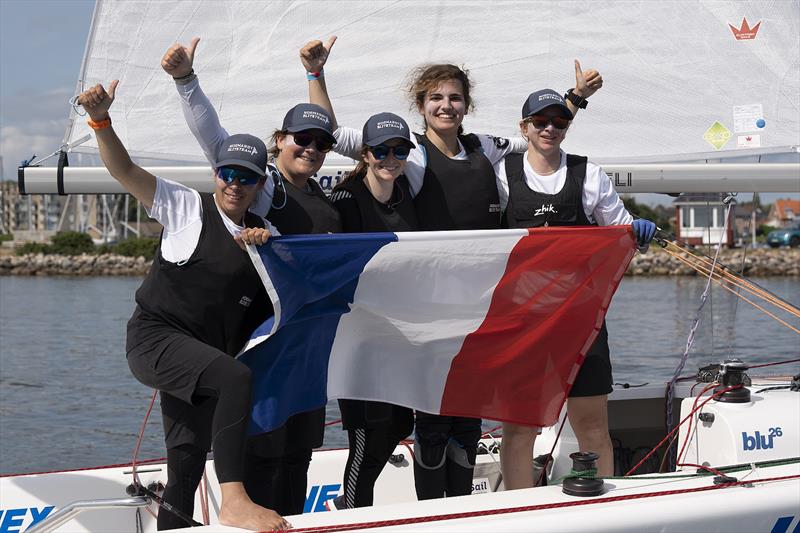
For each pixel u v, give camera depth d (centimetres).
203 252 264
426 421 317
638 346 1154
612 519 253
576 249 307
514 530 246
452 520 249
